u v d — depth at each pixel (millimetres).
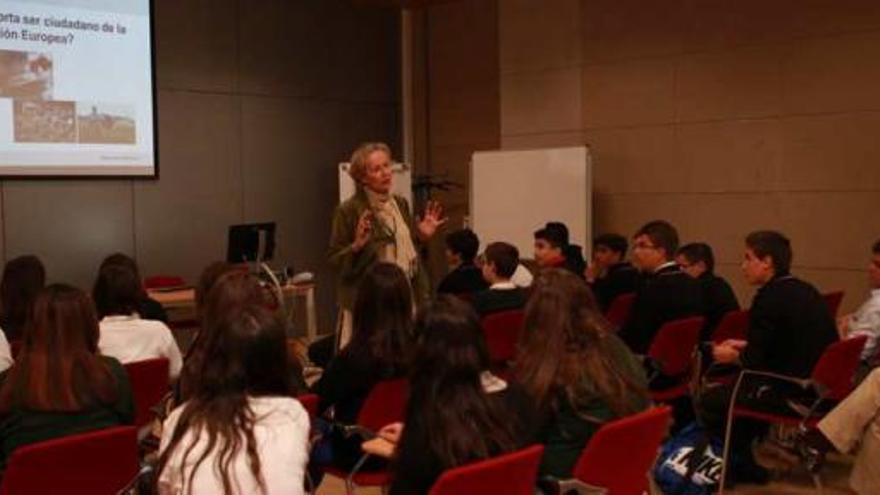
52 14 6430
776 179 6387
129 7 6855
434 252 8586
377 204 3816
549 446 2465
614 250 5480
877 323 4164
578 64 7574
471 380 1977
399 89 8820
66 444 2164
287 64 7977
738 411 3785
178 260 7328
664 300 4238
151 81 7004
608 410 2482
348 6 8422
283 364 1972
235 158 7664
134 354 3332
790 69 6285
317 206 8258
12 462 2098
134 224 7047
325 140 8289
